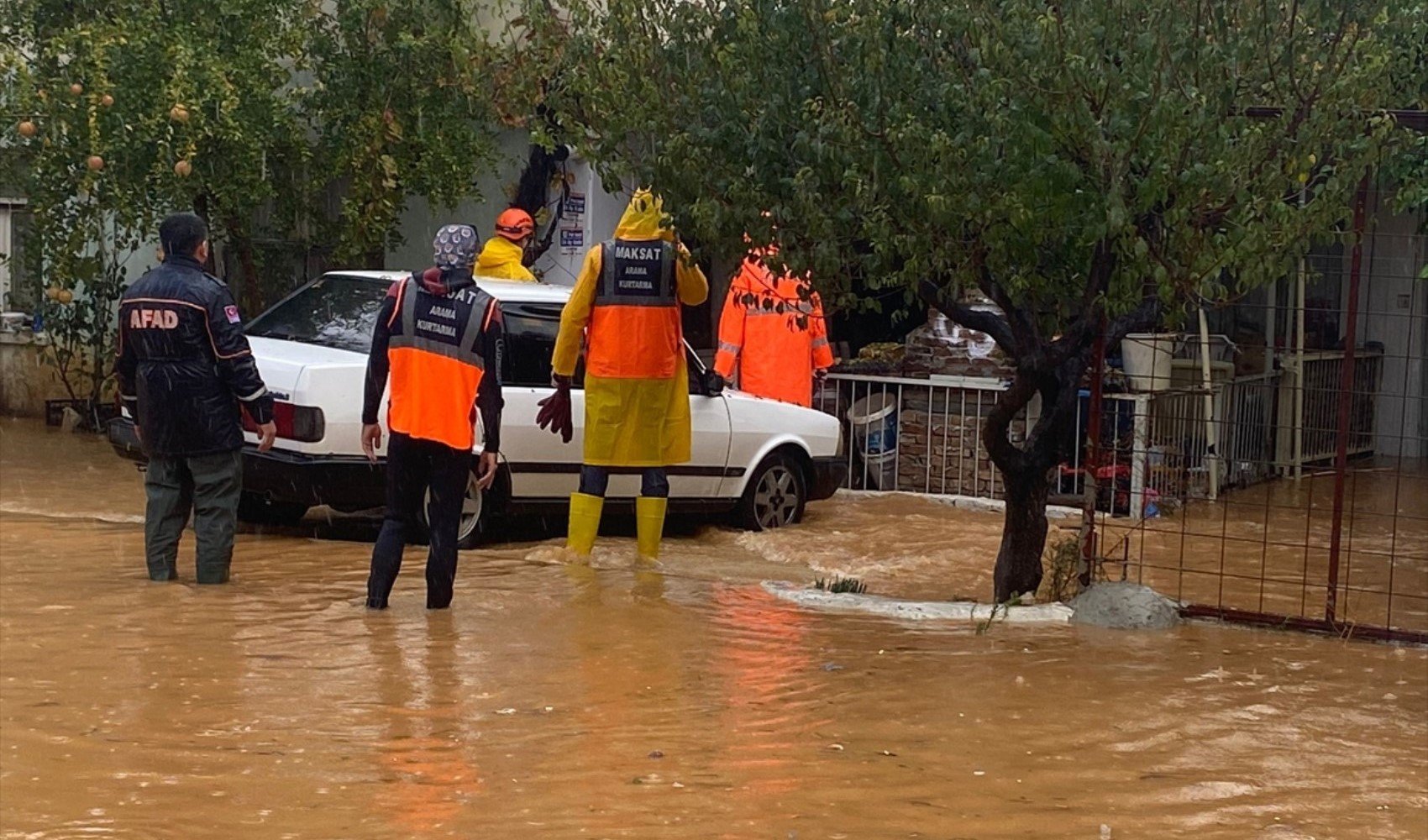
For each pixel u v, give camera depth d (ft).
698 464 37.40
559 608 27.40
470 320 26.86
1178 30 23.35
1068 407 28.43
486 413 27.40
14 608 26.25
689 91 26.81
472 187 49.19
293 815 16.44
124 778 17.60
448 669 22.68
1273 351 48.47
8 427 56.44
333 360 32.45
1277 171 23.93
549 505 35.19
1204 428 44.65
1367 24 24.11
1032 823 16.71
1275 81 24.47
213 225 49.98
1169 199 24.03
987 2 24.32
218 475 28.60
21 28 46.29
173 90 43.70
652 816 16.57
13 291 61.31
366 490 32.27
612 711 20.63
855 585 30.42
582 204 48.26
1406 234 49.26
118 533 34.55
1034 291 26.45
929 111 25.09
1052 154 23.66
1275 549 37.35
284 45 46.98
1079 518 41.01
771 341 42.09
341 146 48.37
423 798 17.03
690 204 26.35
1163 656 24.77
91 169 44.39
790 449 39.50
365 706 20.66
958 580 33.37
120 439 34.94
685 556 34.81
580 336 32.19
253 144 46.34
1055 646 25.27
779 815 16.70
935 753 19.10
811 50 25.91
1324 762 19.36
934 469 44.98
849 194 25.18
